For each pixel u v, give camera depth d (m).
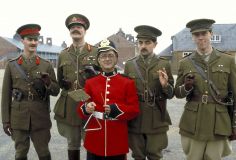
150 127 4.52
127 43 68.56
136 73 4.58
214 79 4.05
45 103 4.83
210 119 4.04
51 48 83.19
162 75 4.25
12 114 4.75
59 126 5.24
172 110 11.51
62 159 6.05
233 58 4.11
